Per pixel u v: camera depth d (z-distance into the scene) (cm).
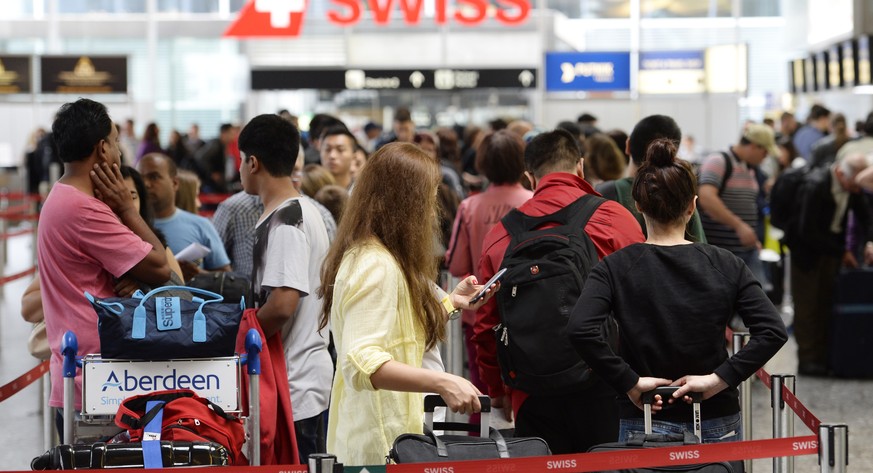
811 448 547
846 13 2798
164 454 554
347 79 3005
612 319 680
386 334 538
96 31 3412
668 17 3222
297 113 3186
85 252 661
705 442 598
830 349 1349
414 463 512
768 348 579
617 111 3025
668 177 606
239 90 3384
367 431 557
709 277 594
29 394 1302
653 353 591
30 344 775
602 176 1075
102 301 614
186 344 611
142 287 679
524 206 744
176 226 947
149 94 3388
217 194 2503
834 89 2856
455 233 979
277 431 684
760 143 1177
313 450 722
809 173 1346
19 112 3478
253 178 721
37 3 3419
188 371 617
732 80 2744
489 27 3228
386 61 3234
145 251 665
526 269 700
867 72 2656
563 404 711
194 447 558
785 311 1733
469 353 1016
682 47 3228
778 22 3209
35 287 770
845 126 1819
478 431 583
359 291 539
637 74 2819
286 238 692
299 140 726
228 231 967
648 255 602
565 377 689
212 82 3391
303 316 714
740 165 1188
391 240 552
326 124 1378
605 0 3225
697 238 783
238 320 620
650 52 2797
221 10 3378
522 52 3228
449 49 3231
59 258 661
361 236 554
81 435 627
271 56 3244
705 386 577
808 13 3147
